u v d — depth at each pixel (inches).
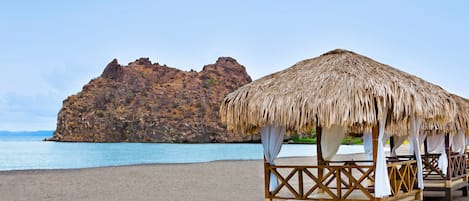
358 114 272.5
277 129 324.2
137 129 3705.7
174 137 3631.9
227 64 4227.4
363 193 326.6
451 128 402.9
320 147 370.6
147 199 427.5
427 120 336.2
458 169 450.9
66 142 3597.4
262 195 453.7
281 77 327.9
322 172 365.7
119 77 3998.5
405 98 285.4
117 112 3784.5
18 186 520.1
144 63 4158.5
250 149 2274.9
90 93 3890.3
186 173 673.0
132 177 617.9
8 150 2050.9
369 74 296.5
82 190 489.1
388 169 311.4
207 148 2416.3
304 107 286.7
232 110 320.5
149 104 3809.1
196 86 3944.4
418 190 343.3
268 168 326.0
